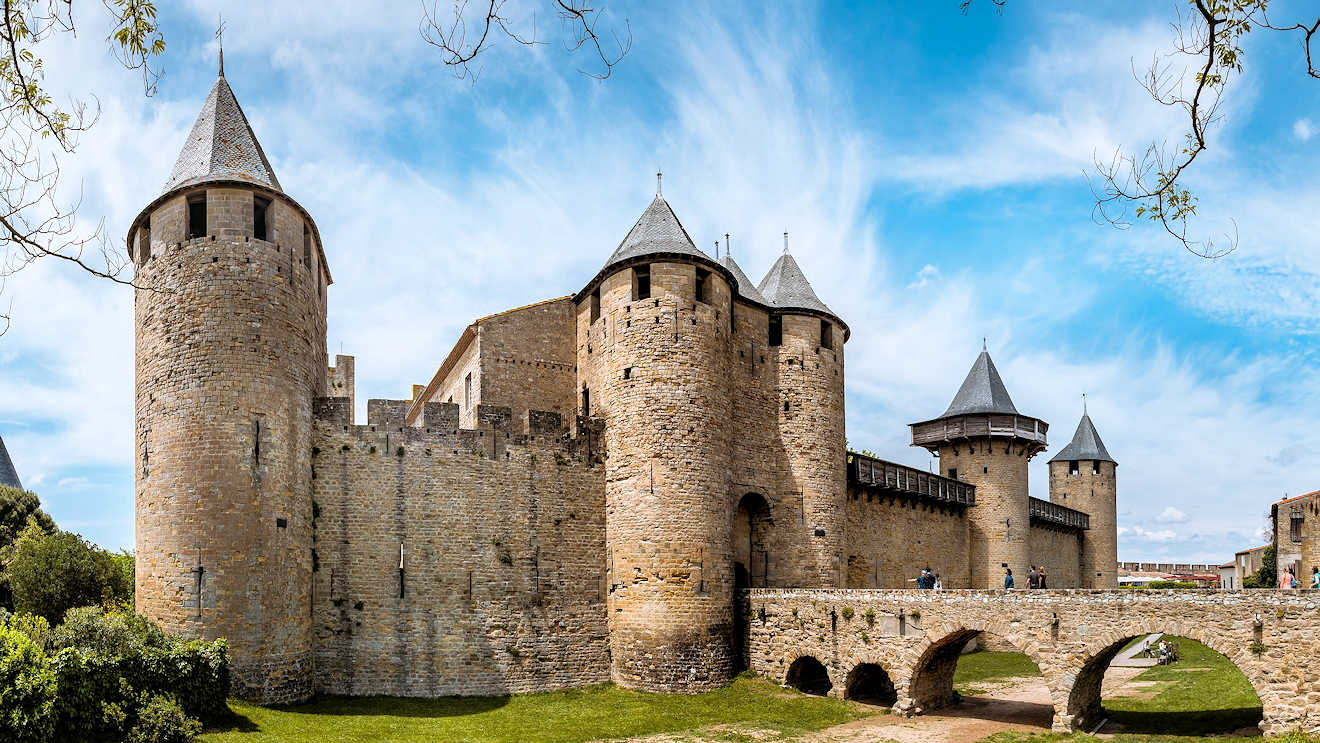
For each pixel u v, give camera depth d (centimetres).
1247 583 5956
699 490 2858
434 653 2672
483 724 2325
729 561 2938
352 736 2077
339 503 2647
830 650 2736
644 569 2803
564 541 2930
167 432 2317
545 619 2839
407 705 2505
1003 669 3591
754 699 2683
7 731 1630
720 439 2970
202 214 2634
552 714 2469
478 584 2766
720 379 3019
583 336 3331
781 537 3300
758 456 3316
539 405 3284
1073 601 2291
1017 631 2367
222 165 2530
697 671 2752
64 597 3375
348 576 2622
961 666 3681
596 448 3052
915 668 2528
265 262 2456
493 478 2855
